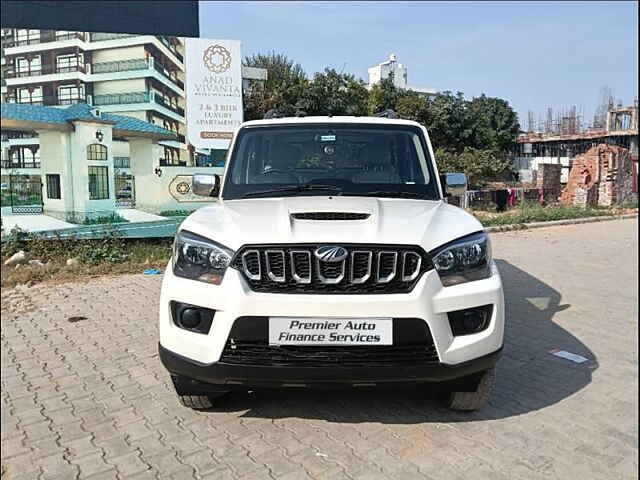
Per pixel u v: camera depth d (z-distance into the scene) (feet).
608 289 25.43
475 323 10.28
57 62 31.60
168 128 34.35
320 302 9.55
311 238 9.86
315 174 13.88
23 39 31.01
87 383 13.82
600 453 10.61
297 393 12.91
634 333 18.44
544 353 16.26
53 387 13.58
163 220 34.35
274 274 9.83
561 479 9.76
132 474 9.92
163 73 34.04
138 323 18.84
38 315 19.79
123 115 33.04
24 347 16.46
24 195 30.94
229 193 13.67
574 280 27.43
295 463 10.17
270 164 14.16
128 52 32.91
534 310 21.45
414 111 102.58
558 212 57.67
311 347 9.70
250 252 9.89
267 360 9.71
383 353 9.72
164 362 10.48
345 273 9.77
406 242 9.90
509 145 136.46
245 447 10.72
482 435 11.19
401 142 14.46
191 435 11.20
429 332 9.75
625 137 126.62
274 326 9.60
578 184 72.74
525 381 14.06
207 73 35.06
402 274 9.82
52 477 9.87
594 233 47.39
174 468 10.07
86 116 32.01
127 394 13.17
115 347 16.44
